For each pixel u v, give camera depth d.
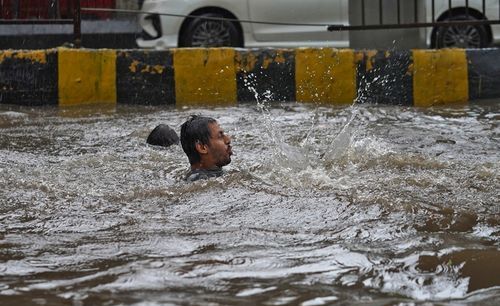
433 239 4.52
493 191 5.71
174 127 9.58
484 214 5.10
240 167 6.60
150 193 5.73
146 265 4.07
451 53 11.85
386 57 11.85
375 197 5.42
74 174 6.53
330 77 11.91
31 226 4.95
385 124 9.62
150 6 15.30
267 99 11.99
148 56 11.93
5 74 11.88
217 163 6.40
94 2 16.08
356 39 14.02
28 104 11.83
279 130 9.17
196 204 5.39
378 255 4.21
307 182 5.91
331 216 5.01
